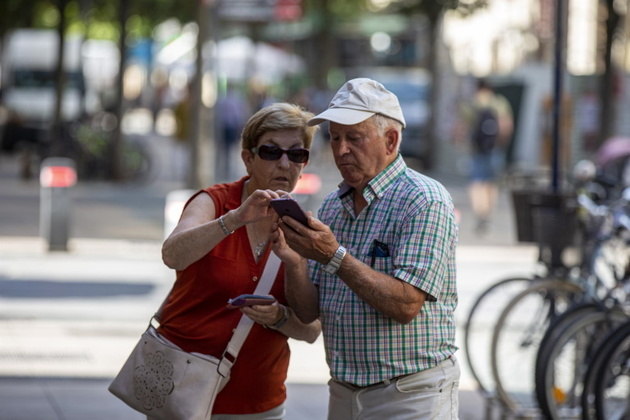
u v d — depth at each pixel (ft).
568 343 55.57
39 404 57.82
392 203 32.27
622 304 55.36
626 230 58.34
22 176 179.01
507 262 113.80
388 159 32.50
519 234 59.57
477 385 60.90
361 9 278.46
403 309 31.30
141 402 34.76
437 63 219.00
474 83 220.64
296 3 131.54
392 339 32.12
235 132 188.65
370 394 32.53
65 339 74.28
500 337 57.93
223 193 35.53
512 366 59.67
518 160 212.84
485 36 249.34
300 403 60.23
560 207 57.88
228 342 34.47
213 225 33.12
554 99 61.82
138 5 241.96
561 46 61.77
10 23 226.99
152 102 370.32
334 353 33.04
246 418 35.22
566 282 57.57
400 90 240.94
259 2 130.52
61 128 182.60
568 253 61.62
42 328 77.30
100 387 61.98
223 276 34.42
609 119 151.33
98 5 209.36
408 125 234.58
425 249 31.42
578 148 179.52
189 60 239.50
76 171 179.11
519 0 232.73
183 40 242.99
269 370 35.24
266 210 32.71
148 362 34.68
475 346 74.90
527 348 58.39
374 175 32.35
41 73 263.29
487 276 105.19
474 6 182.91
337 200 33.73
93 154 179.32
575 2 184.34
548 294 58.44
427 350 32.32
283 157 34.83
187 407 34.06
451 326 33.01
